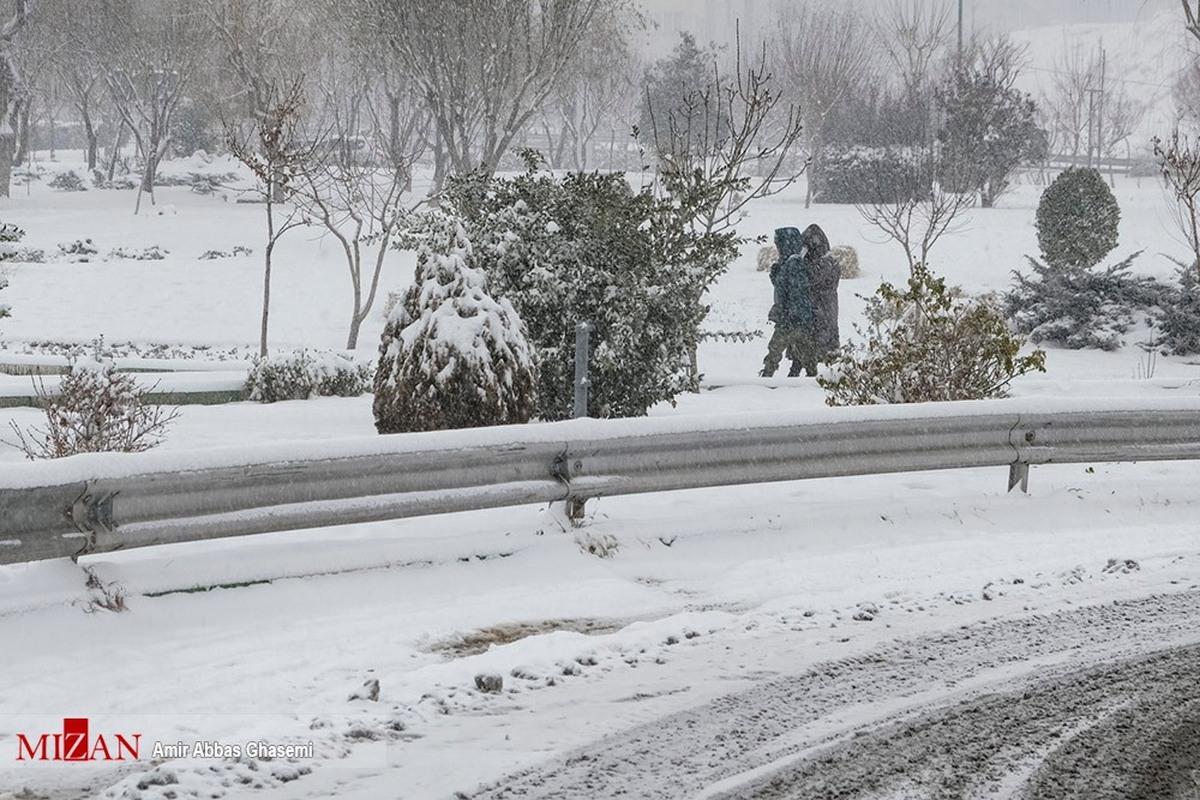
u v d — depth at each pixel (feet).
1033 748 18.22
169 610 22.91
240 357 89.15
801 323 71.15
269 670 20.59
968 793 16.55
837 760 17.57
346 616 23.59
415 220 45.98
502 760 17.19
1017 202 183.83
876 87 219.00
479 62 134.31
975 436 32.83
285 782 16.25
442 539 27.02
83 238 154.10
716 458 29.81
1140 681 21.27
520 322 37.93
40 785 16.20
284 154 84.23
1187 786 16.97
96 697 19.25
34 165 276.82
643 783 16.55
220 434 45.65
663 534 29.32
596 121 259.19
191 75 201.57
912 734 18.66
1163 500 34.73
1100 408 34.14
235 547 25.00
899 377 40.57
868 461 31.45
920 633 23.72
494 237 44.04
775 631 23.68
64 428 38.29
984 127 156.87
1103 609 25.45
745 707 19.61
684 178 59.26
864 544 29.99
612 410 45.14
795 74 210.79
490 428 27.55
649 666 21.59
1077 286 98.37
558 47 137.18
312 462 24.97
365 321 111.34
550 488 27.99
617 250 44.37
